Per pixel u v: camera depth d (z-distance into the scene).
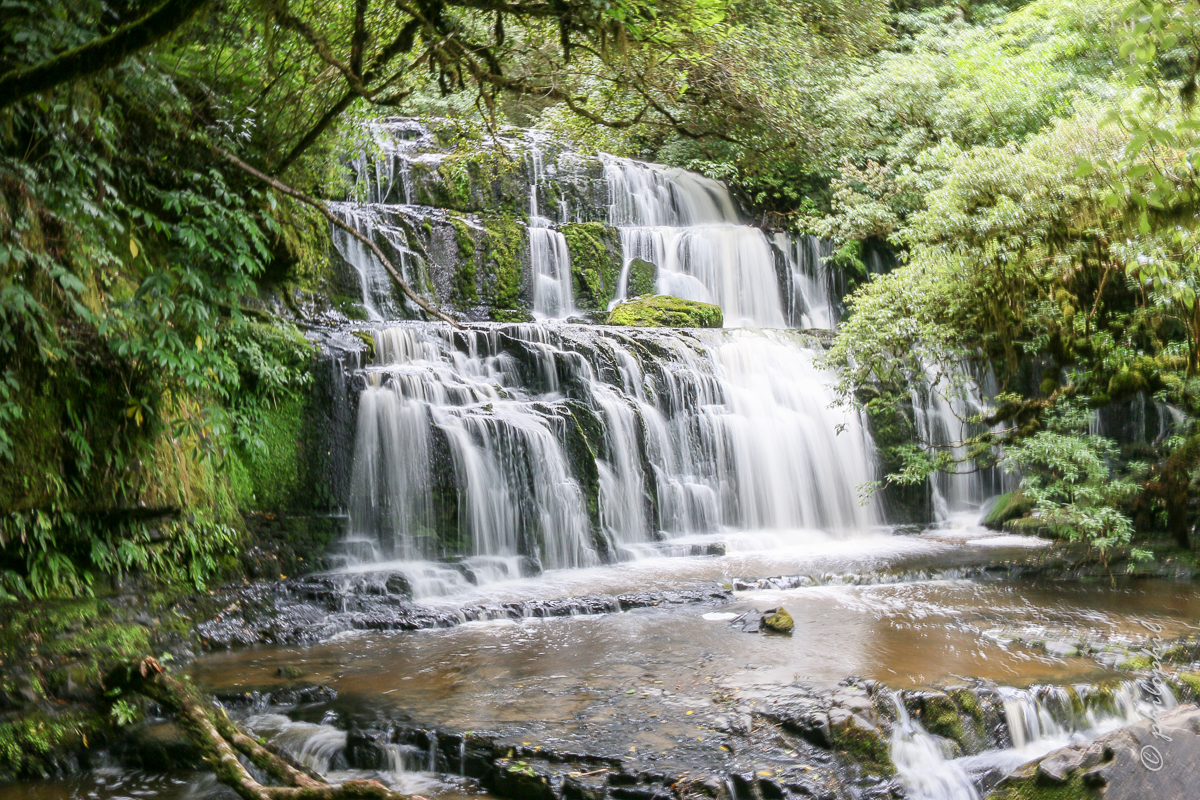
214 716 4.55
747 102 9.69
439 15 6.54
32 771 4.90
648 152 18.98
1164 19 4.18
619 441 10.64
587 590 8.52
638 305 14.44
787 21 14.73
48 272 6.22
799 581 8.84
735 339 12.44
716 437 11.51
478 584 8.82
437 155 15.41
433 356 10.80
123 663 4.68
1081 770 4.62
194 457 7.76
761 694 5.53
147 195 7.94
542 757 4.73
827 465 12.10
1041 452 9.62
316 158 9.61
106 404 6.88
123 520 7.06
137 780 4.92
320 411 9.16
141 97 7.60
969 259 9.26
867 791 4.67
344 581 8.10
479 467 9.55
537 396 10.78
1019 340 10.53
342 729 5.20
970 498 13.20
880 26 17.97
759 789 4.43
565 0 5.74
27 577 6.36
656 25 6.40
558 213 16.11
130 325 6.98
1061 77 14.61
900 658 6.32
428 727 5.10
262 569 8.18
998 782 4.74
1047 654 6.46
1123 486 9.84
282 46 8.13
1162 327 11.28
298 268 10.98
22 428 6.17
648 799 4.31
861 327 10.20
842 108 15.84
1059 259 8.90
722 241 16.23
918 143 15.68
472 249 14.09
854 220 15.65
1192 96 4.46
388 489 9.26
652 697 5.56
